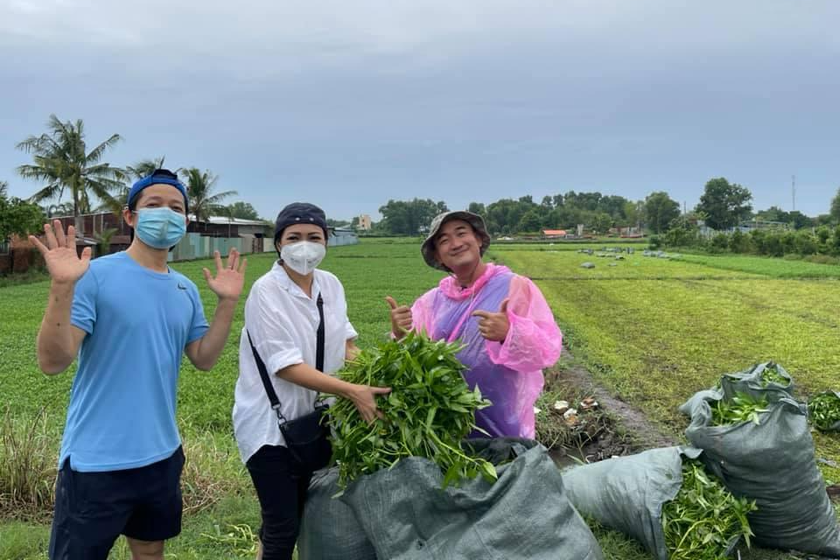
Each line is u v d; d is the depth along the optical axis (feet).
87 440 9.86
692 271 124.67
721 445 13.37
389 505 9.55
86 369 10.00
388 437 10.12
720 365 37.78
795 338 47.14
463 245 12.62
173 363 10.72
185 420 25.71
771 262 149.48
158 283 10.56
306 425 10.97
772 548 14.37
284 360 10.64
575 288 90.94
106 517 9.89
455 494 9.57
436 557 9.38
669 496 13.32
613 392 30.94
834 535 14.15
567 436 24.52
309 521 11.37
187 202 11.09
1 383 33.04
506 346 11.40
